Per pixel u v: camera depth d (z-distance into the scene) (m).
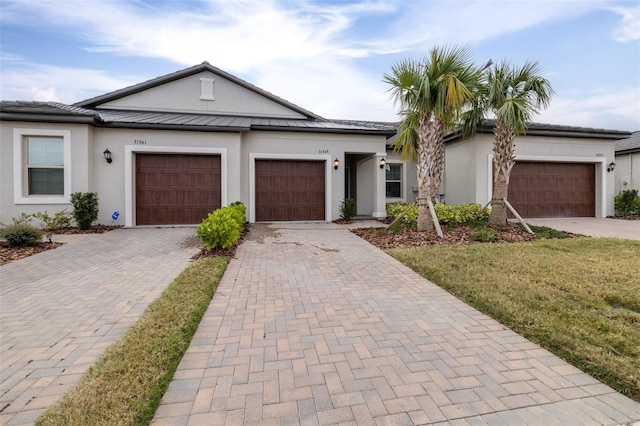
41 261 5.67
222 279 4.78
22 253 6.24
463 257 5.79
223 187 10.60
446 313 3.55
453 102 7.20
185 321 3.18
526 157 12.27
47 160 9.42
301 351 2.73
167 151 10.24
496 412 2.00
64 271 5.08
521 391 2.20
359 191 13.91
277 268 5.41
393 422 1.91
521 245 6.82
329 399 2.11
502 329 3.15
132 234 8.59
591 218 12.65
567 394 2.17
